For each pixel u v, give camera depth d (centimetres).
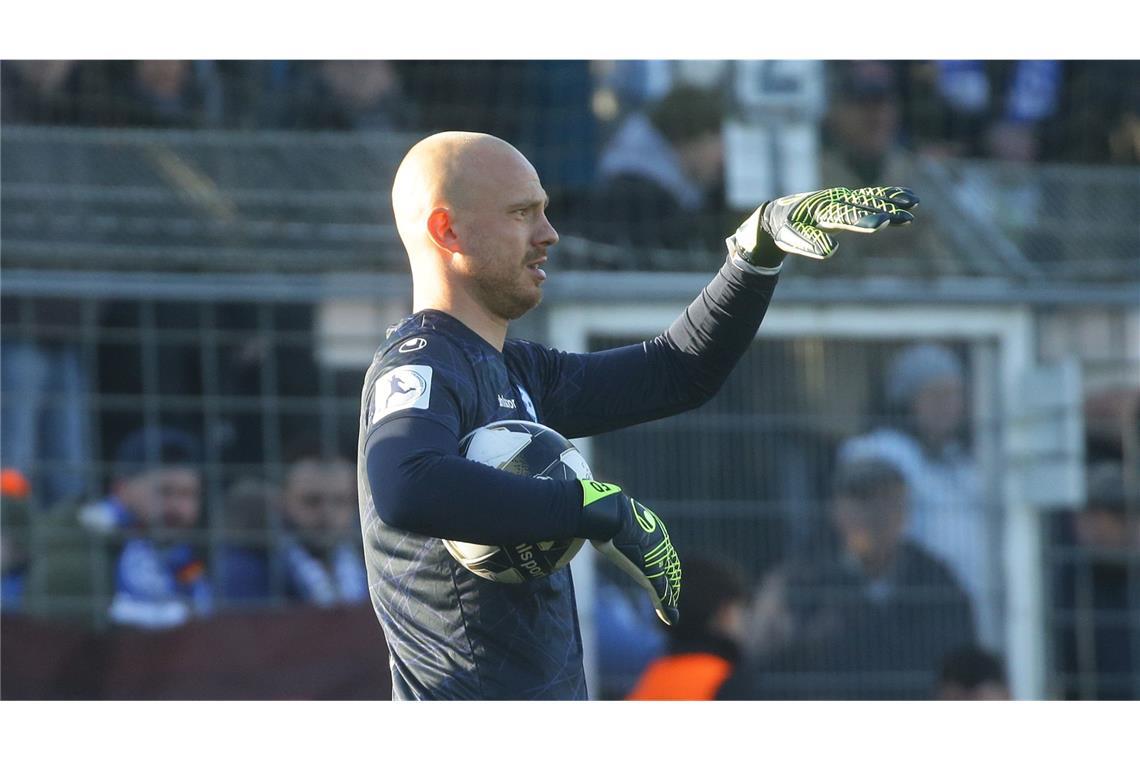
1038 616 2452
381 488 978
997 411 2489
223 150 2519
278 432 2375
